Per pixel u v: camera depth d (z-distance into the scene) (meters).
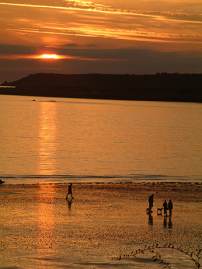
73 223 63.91
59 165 129.38
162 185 94.88
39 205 73.75
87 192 85.06
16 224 62.53
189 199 82.19
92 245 55.00
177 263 49.75
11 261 49.19
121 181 102.44
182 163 142.75
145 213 70.94
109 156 152.62
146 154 160.88
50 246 54.25
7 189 85.81
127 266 48.59
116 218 67.31
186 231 61.81
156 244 55.78
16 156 144.12
